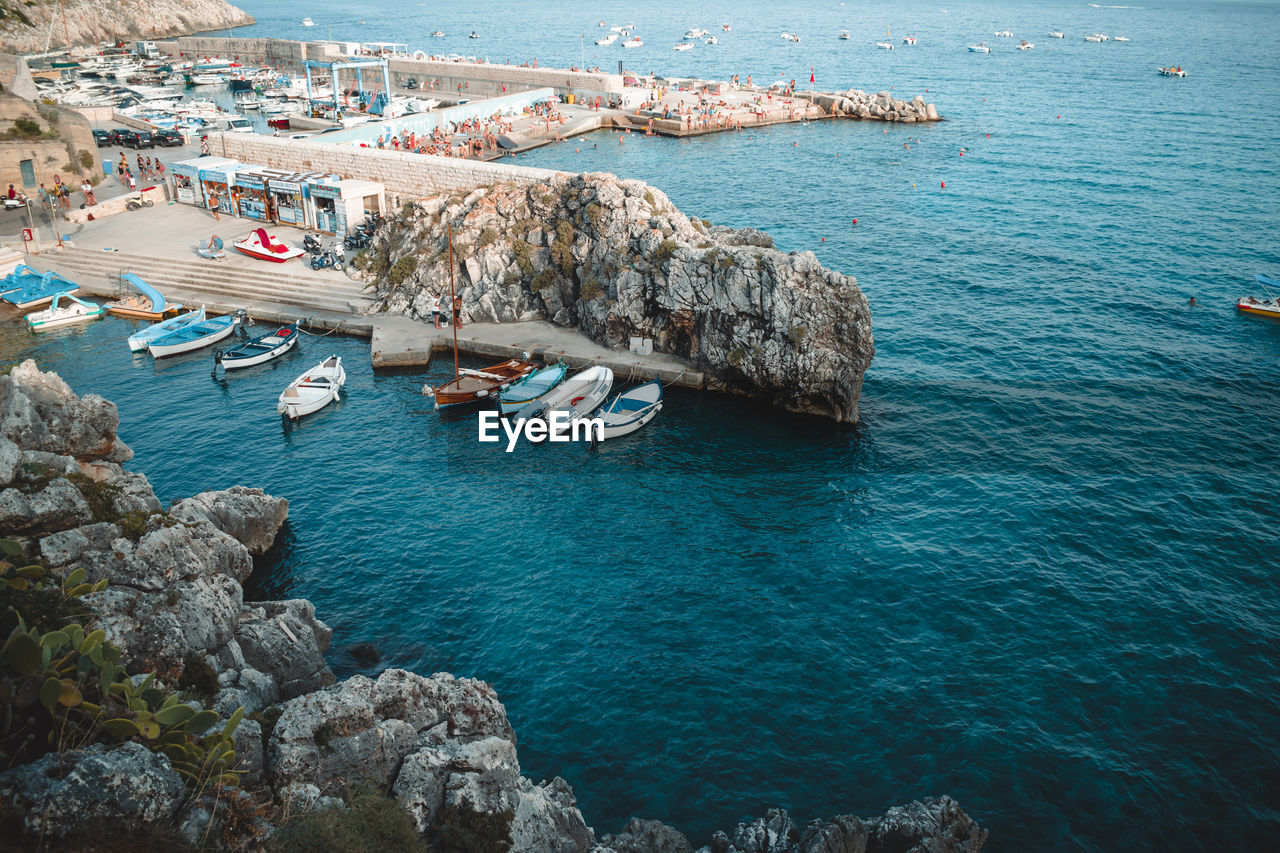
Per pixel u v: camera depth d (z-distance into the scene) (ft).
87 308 205.26
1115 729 94.73
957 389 177.88
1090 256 255.91
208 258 231.50
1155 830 82.89
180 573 88.12
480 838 68.64
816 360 164.45
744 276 170.81
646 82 520.01
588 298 194.39
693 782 88.58
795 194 324.60
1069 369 185.98
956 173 354.74
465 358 193.26
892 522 134.41
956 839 78.02
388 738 74.90
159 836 56.75
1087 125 447.01
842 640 109.19
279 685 88.89
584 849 76.13
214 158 277.03
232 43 606.14
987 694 99.91
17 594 71.26
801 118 468.34
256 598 114.93
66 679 63.82
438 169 247.50
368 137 337.31
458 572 121.70
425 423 164.25
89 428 100.07
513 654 106.42
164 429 159.43
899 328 208.85
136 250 236.02
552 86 476.95
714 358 177.47
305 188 246.06
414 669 102.94
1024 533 130.52
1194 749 92.02
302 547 126.21
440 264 207.62
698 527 133.49
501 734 85.46
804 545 128.88
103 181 294.05
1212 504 137.08
